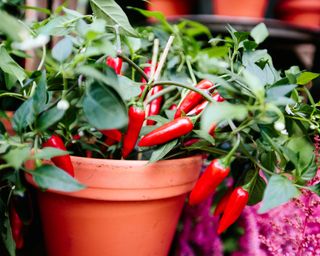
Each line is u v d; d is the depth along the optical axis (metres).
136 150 0.67
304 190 0.63
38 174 0.47
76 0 1.03
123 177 0.58
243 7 1.17
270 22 1.06
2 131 0.56
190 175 0.65
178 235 0.86
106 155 0.68
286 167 0.57
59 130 0.63
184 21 0.97
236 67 0.71
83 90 0.56
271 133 0.56
